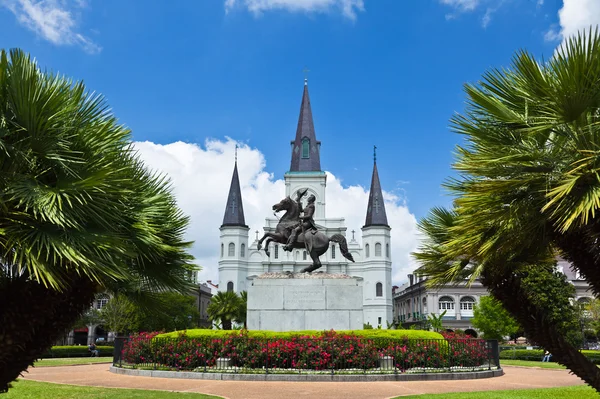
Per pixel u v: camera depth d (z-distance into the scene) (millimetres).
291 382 11992
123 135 6160
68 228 5246
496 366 15641
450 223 8453
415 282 82312
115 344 16797
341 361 13023
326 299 15500
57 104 5242
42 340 6094
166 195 7445
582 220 5301
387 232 83000
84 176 5445
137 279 6992
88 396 9375
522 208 6004
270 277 15789
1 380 5789
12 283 5562
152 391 10070
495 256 6887
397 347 13578
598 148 5430
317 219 83688
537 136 6168
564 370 18906
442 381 12648
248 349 13484
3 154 5113
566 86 5309
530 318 7039
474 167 6152
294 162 87312
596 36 5199
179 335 14258
